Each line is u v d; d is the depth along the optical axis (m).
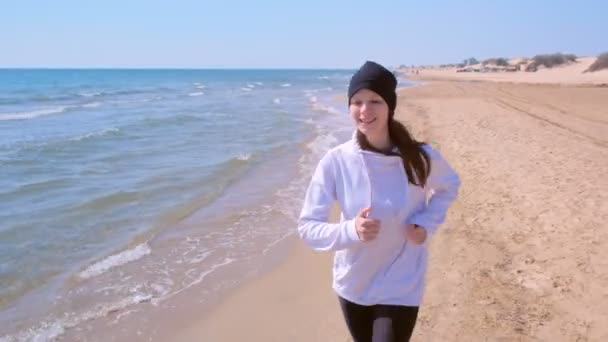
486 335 3.94
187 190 10.03
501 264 5.26
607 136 13.52
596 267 4.98
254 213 8.55
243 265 6.29
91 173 11.56
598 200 7.11
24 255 6.57
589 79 49.12
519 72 94.12
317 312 4.93
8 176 11.25
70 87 67.75
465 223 6.62
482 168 9.71
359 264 2.24
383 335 2.12
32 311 5.11
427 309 4.39
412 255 2.24
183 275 5.98
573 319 4.11
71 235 7.39
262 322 4.80
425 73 118.44
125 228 7.73
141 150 14.70
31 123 22.95
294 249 6.85
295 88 63.50
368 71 2.14
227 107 31.44
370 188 2.20
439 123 17.77
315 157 13.52
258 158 13.31
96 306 5.21
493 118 18.44
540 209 6.88
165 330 4.72
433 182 2.30
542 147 11.68
